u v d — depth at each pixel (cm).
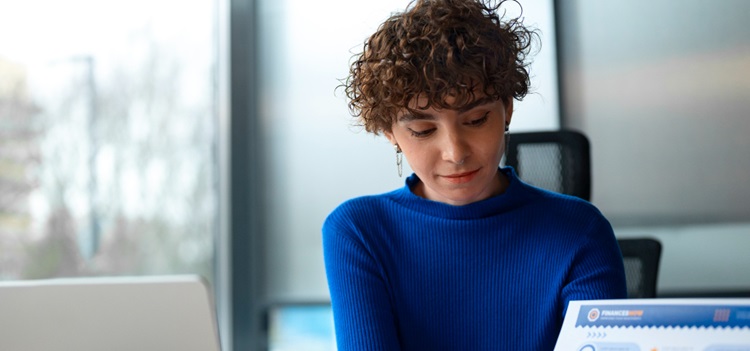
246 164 439
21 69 418
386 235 136
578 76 418
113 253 427
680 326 90
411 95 115
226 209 430
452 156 116
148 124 432
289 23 442
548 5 420
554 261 130
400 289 135
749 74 403
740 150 402
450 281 133
